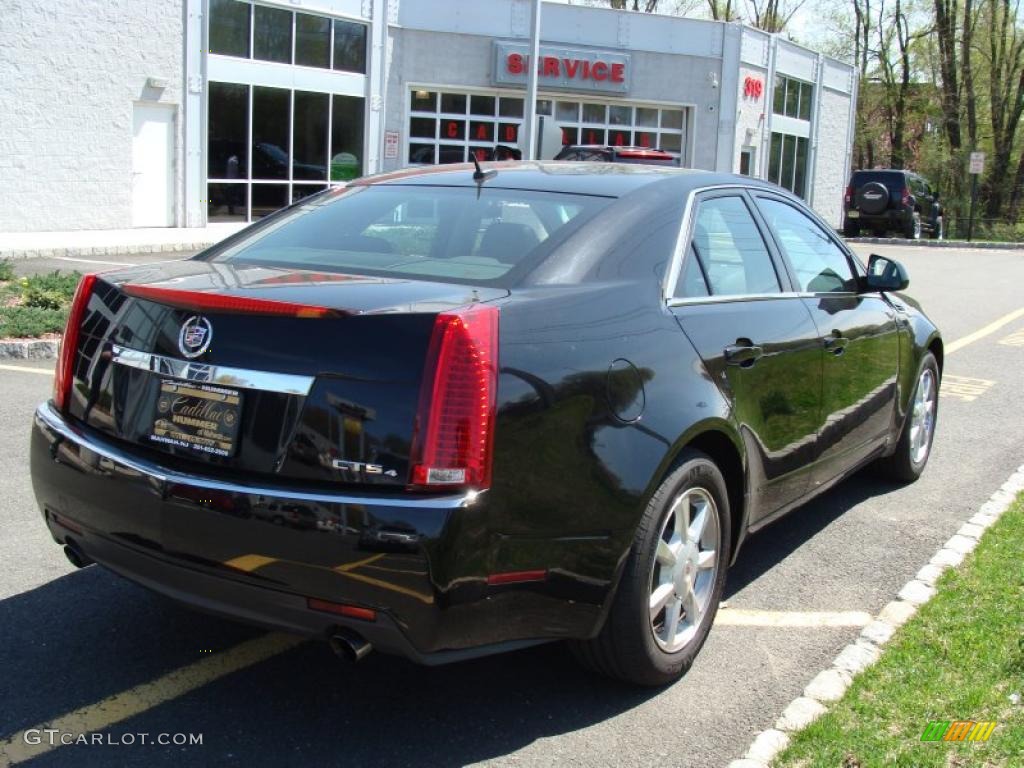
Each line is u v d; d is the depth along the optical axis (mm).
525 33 27359
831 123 38344
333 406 2908
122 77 19703
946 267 23578
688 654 3703
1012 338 12812
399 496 2842
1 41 17797
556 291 3357
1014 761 3150
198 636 3949
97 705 3426
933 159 47812
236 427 3031
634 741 3312
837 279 5141
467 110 27312
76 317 3566
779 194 4934
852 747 3211
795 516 5660
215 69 21359
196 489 3000
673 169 4531
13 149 18250
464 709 3482
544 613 3113
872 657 3826
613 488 3227
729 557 3938
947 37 46812
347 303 3020
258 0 21969
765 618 4312
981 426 7977
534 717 3441
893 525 5543
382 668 3756
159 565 3150
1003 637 4008
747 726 3424
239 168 22312
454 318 2908
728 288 4141
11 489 5402
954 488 6254
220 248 4145
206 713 3404
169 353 3184
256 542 2922
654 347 3512
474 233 3775
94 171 19562
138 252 17422
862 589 4656
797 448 4406
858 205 32188
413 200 4152
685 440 3486
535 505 3021
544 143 18297
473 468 2875
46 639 3861
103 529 3258
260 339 3033
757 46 31531
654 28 29125
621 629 3377
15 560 4551
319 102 23969
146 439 3221
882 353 5332
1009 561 4852
